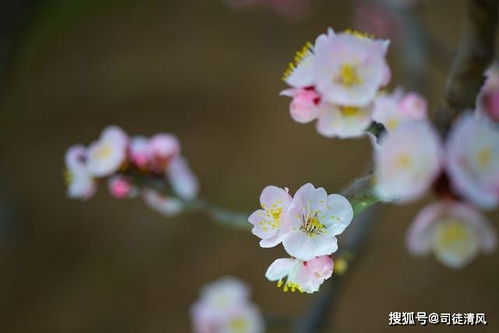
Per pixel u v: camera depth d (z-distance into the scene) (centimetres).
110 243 139
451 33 155
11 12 86
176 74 160
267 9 165
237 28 167
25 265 137
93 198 143
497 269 127
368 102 46
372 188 43
